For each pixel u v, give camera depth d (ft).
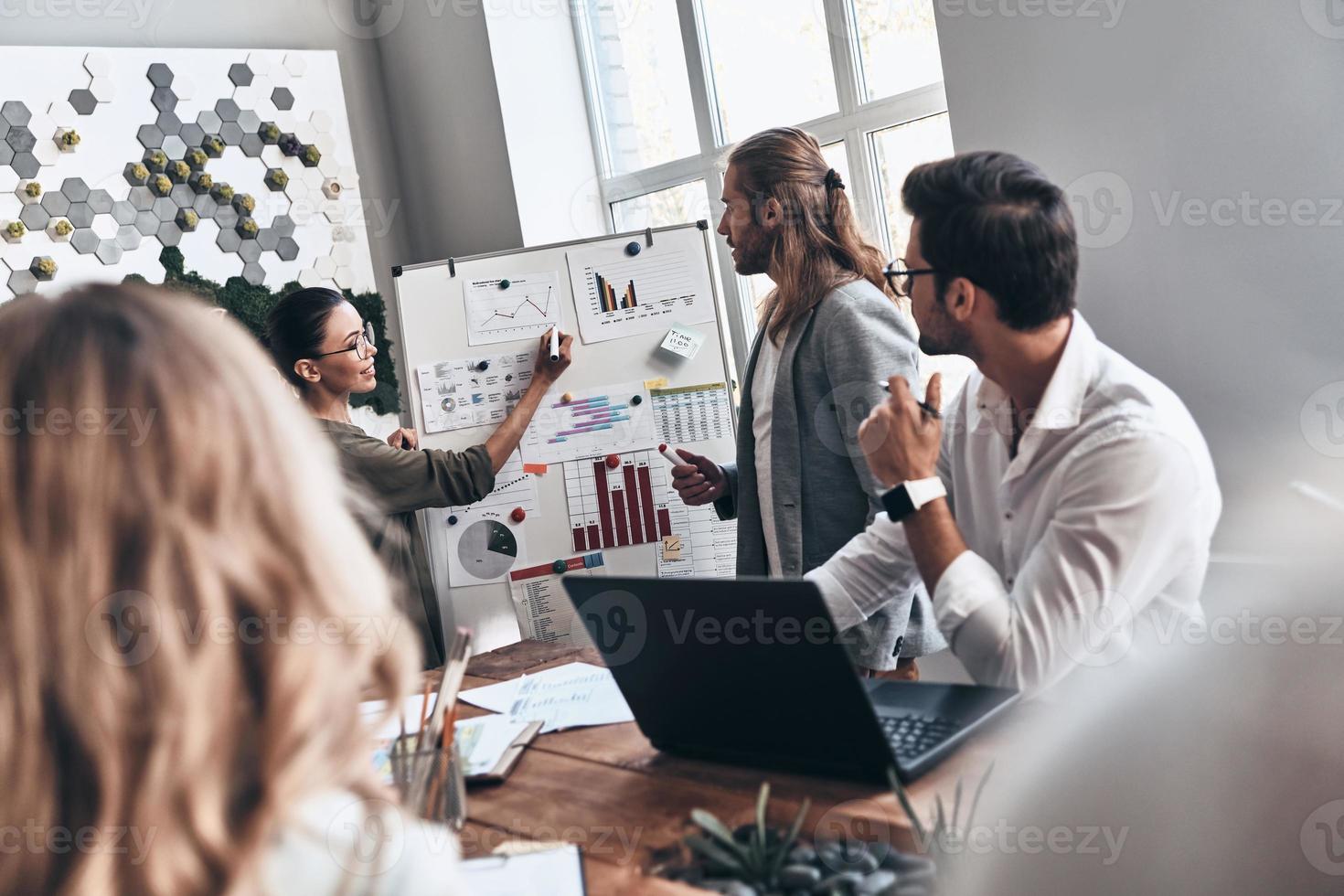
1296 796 3.94
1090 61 5.88
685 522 8.71
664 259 8.80
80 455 1.47
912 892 2.66
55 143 9.21
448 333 8.80
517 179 10.41
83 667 1.43
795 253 6.42
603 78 10.77
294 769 1.51
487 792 3.65
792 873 2.70
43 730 1.45
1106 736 3.76
